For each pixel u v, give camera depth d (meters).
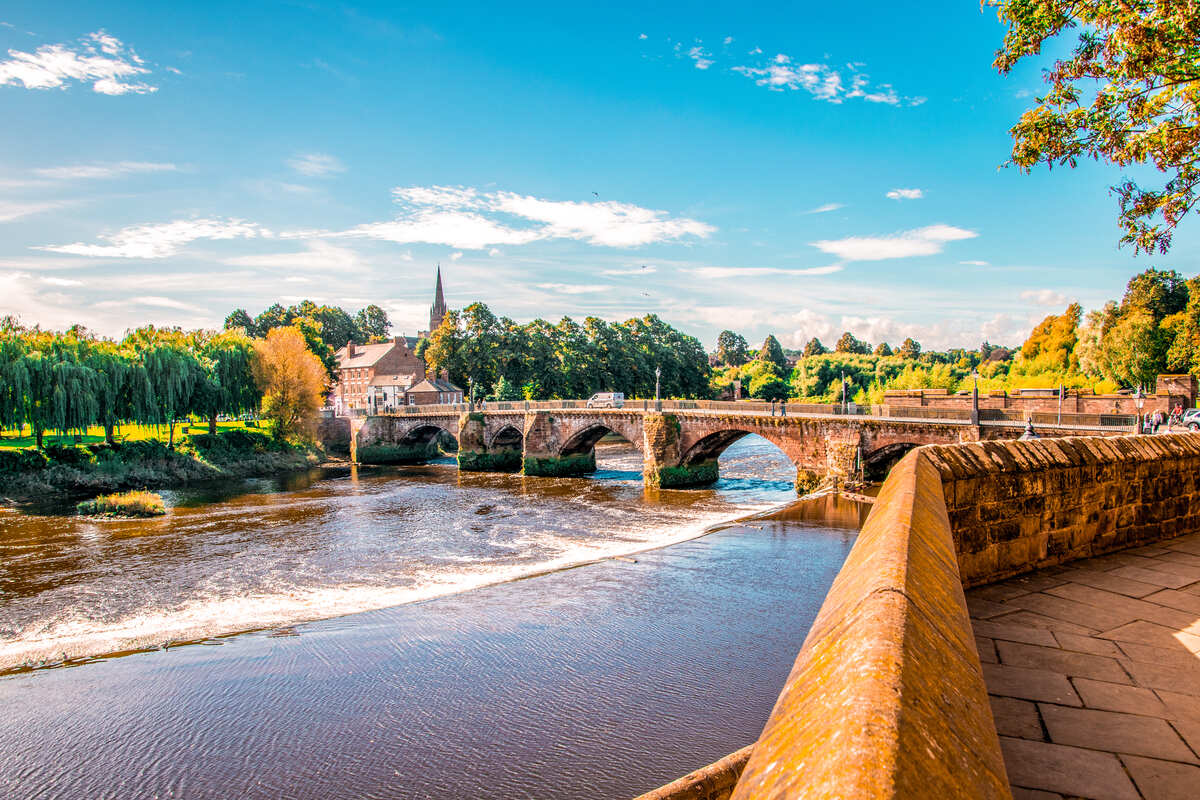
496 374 104.25
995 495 7.89
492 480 61.81
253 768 13.66
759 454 77.31
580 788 12.55
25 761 14.11
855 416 44.28
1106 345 71.44
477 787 12.70
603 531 37.66
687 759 13.41
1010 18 11.35
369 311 174.38
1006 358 170.75
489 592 25.19
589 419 62.19
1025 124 11.59
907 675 1.73
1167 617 6.55
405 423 80.56
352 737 14.70
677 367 126.75
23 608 24.70
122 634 21.86
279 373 73.75
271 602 25.22
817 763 1.30
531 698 16.19
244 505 47.47
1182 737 4.28
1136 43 9.98
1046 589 7.52
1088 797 3.64
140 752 14.39
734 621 20.97
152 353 59.53
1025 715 4.64
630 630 20.44
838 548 29.59
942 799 1.15
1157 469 9.77
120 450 56.72
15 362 49.69
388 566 30.52
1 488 46.91
